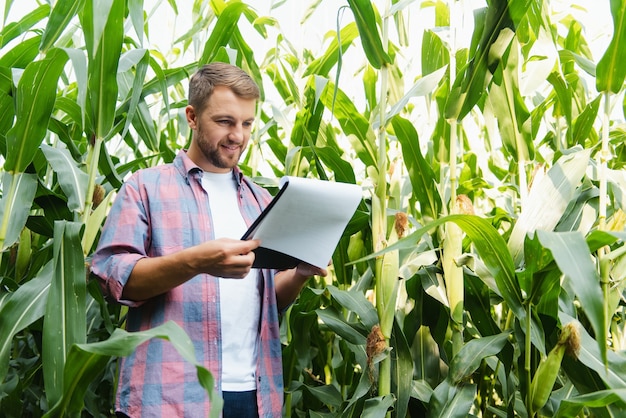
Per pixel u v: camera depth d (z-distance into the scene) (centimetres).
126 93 246
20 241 213
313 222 136
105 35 163
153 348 143
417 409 190
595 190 183
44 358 135
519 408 198
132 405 141
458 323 176
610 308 165
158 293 140
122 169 224
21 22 224
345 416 181
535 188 169
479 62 171
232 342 149
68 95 252
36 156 204
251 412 150
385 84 183
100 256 146
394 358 184
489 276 170
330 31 314
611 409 147
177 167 161
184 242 151
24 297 157
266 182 237
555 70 204
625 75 160
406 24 248
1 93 189
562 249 117
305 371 231
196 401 141
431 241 188
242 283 155
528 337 155
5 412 186
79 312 142
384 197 178
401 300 202
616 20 154
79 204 173
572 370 158
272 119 270
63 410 127
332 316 193
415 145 187
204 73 152
